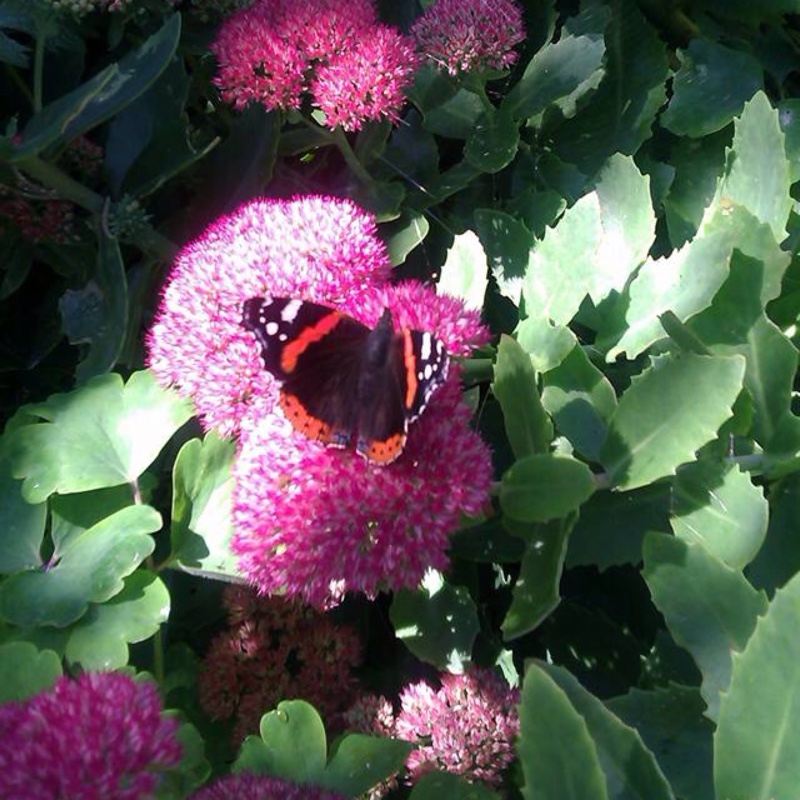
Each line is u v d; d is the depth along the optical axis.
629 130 0.44
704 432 0.31
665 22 0.48
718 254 0.33
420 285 0.33
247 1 0.42
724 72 0.44
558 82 0.42
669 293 0.35
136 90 0.38
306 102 0.42
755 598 0.28
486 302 0.41
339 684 0.34
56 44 0.42
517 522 0.32
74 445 0.33
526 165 0.44
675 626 0.28
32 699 0.25
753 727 0.24
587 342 0.39
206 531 0.32
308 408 0.29
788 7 0.45
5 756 0.24
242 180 0.41
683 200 0.43
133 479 0.32
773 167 0.36
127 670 0.29
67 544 0.32
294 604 0.34
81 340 0.39
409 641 0.33
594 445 0.33
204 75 0.44
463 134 0.42
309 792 0.27
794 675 0.24
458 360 0.33
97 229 0.40
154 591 0.30
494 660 0.35
